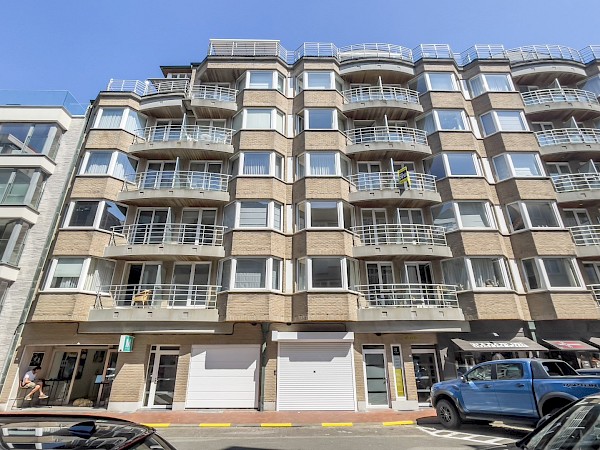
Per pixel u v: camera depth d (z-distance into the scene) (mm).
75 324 13906
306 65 19688
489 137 18281
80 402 14031
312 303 13859
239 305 13750
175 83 20250
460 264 15305
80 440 2688
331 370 13438
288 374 13359
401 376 13773
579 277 14828
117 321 13703
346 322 14148
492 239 15453
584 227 16703
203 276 15547
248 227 15242
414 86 20359
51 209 16547
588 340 13969
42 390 14398
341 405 12953
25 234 15742
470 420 9625
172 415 12148
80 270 14438
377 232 16469
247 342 14023
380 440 8812
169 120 19406
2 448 2545
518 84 20797
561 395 7316
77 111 19156
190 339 14102
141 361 13656
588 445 3514
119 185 16547
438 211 16625
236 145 17453
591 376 7160
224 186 16922
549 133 19109
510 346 13391
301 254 15008
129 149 17391
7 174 16562
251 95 18672
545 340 14031
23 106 18141
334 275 14516
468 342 13750
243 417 11781
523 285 15164
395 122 19516
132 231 16109
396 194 16125
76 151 18000
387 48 21859
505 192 16828
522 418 7895
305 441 8812
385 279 15734
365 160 18203
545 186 16594
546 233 15547
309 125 17922
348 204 16438
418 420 11141
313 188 16078
